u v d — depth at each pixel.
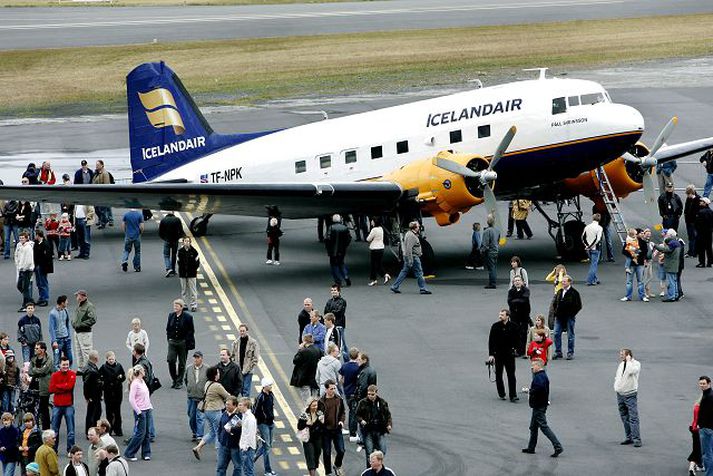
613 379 101.88
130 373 87.69
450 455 87.31
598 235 127.25
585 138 133.88
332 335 98.31
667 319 116.69
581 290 126.56
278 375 104.38
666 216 140.25
